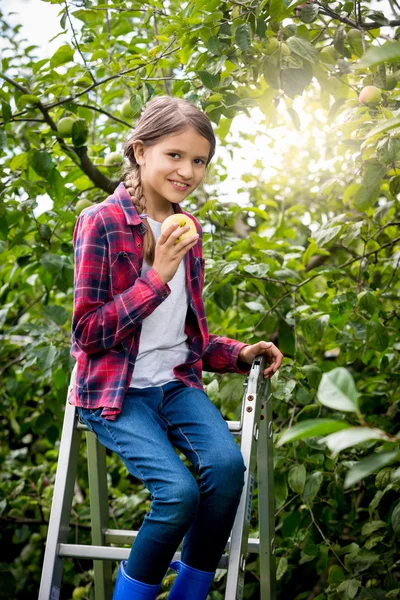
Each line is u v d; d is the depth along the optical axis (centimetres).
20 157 240
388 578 217
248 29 183
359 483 273
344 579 218
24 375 285
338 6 209
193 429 154
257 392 169
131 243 158
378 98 183
